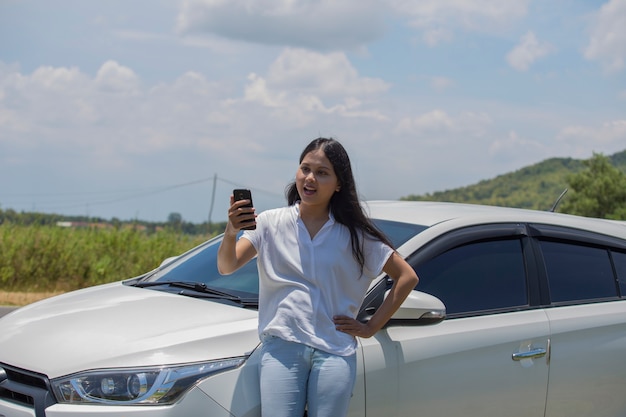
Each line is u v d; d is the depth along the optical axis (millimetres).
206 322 3773
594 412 4727
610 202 65562
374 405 3848
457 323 4234
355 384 3770
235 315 3881
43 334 3816
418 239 4320
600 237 5133
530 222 4875
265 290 3568
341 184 3572
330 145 3543
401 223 4566
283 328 3434
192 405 3389
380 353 3879
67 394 3398
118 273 15125
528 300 4598
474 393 4203
